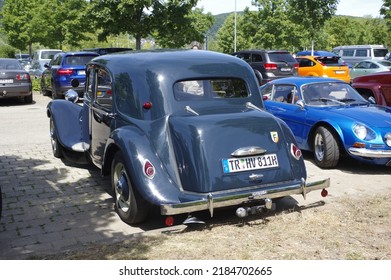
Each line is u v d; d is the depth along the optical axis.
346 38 63.00
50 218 5.03
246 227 4.62
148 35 22.30
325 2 25.83
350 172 6.92
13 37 38.34
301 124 7.57
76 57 15.62
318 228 4.57
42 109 14.05
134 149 4.53
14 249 4.20
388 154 6.45
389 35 60.59
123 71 5.21
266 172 4.56
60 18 31.53
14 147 8.68
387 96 10.31
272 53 18.45
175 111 4.79
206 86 5.07
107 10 20.56
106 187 6.15
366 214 4.96
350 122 6.73
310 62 22.06
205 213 5.04
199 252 4.03
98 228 4.73
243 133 4.54
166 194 4.32
